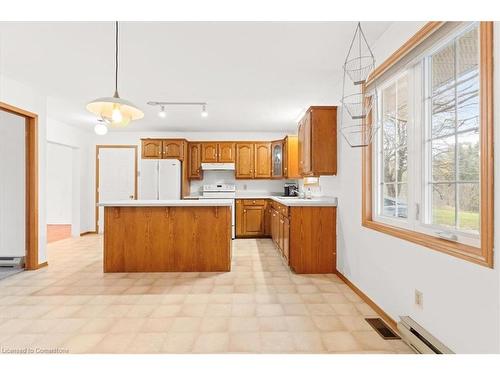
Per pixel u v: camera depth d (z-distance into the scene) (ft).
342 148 10.52
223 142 19.33
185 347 6.09
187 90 11.96
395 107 7.53
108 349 6.01
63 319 7.34
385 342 6.30
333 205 11.12
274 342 6.30
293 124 18.01
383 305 7.45
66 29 7.27
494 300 4.18
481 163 4.40
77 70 9.90
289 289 9.45
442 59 5.79
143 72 10.07
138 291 9.26
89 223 20.16
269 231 18.38
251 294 9.02
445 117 5.72
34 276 10.81
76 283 10.03
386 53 7.39
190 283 10.02
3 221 12.07
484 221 4.33
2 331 6.75
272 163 19.16
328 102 12.09
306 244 11.14
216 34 7.53
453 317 4.97
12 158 12.13
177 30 7.32
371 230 8.13
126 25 7.09
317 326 7.00
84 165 19.72
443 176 5.80
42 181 12.27
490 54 4.24
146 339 6.40
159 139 18.70
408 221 6.71
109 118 7.67
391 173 7.77
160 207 11.37
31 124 11.78
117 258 11.33
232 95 12.55
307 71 9.96
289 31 7.38
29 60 9.12
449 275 5.06
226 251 11.43
